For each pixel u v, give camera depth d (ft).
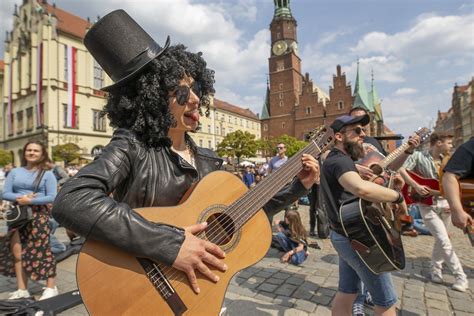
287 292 11.16
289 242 15.61
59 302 6.90
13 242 10.27
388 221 6.63
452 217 7.47
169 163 4.26
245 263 4.40
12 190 10.21
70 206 3.09
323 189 7.31
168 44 4.06
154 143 4.21
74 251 15.37
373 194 5.98
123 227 3.20
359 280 7.36
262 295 10.90
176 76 4.17
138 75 4.07
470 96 183.83
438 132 13.50
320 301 10.43
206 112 5.26
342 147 7.22
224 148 117.70
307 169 5.66
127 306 3.43
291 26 179.93
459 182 7.50
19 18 103.19
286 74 176.45
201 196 4.44
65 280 12.19
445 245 11.53
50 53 89.71
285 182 5.43
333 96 160.56
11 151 106.63
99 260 3.43
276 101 178.81
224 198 4.72
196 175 4.60
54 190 10.56
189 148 5.15
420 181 12.34
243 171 51.34
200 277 3.77
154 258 3.38
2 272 10.60
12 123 107.45
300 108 170.19
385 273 6.42
